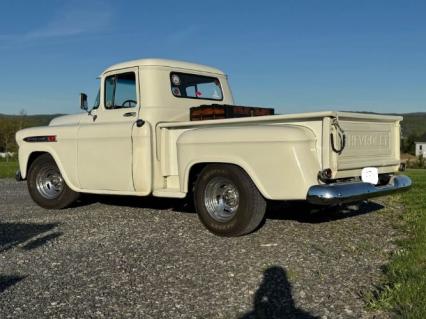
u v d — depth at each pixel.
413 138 62.47
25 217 7.70
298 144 5.37
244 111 6.86
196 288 4.32
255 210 5.89
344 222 6.96
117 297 4.13
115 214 7.75
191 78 7.90
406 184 6.58
